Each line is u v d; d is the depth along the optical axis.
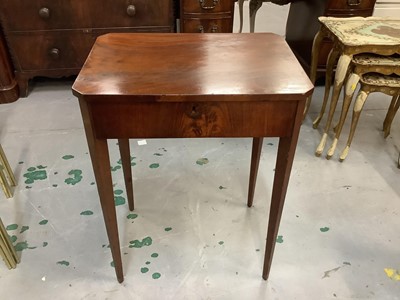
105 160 0.92
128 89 0.80
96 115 0.82
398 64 1.46
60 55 2.11
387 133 1.86
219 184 1.57
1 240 1.14
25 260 1.23
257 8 2.31
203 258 1.25
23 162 1.67
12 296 1.12
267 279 1.18
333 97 1.61
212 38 1.08
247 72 0.88
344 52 1.48
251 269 1.21
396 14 2.63
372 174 1.63
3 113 2.05
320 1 2.00
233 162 1.70
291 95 0.79
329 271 1.20
